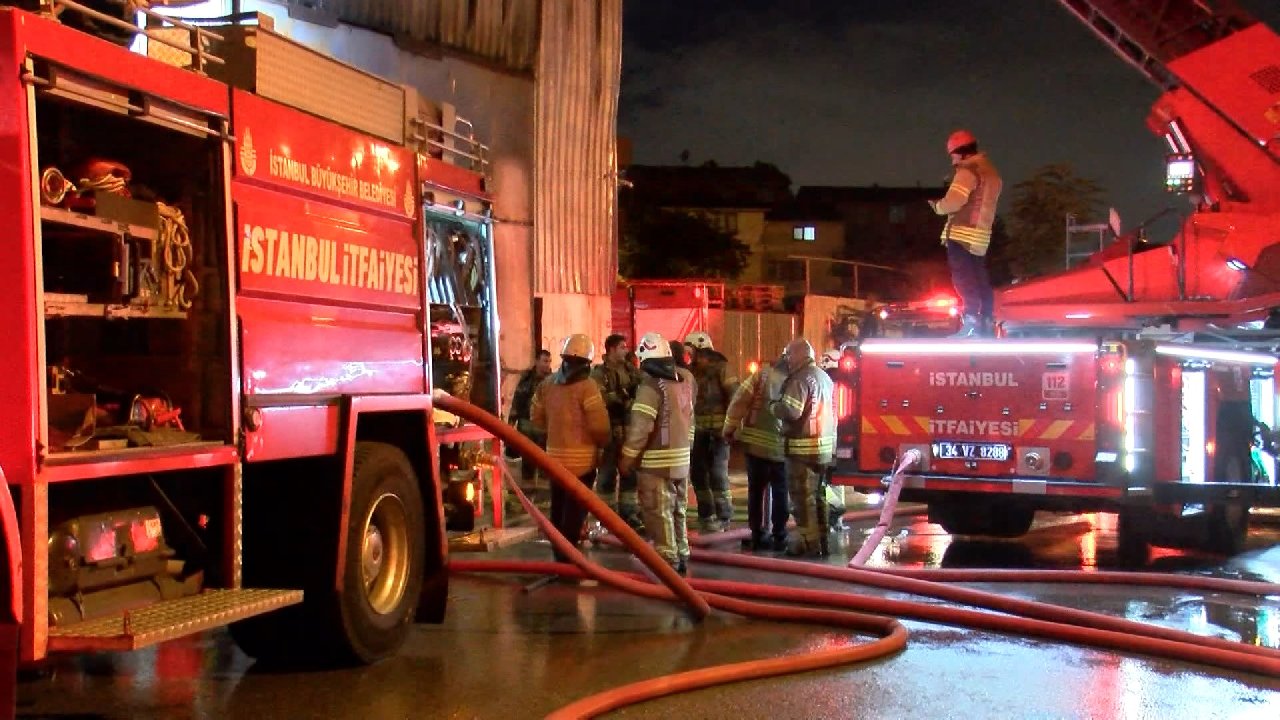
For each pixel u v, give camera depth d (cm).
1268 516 1352
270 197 548
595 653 640
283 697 550
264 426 527
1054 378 971
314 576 576
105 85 450
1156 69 1228
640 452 802
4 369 401
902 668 611
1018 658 637
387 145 651
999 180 1120
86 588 453
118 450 444
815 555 984
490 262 852
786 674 592
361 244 618
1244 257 1151
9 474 400
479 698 551
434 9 1267
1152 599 810
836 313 2670
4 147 406
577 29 1409
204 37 529
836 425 1038
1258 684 589
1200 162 1201
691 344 1138
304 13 1155
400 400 640
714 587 770
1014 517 1092
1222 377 1072
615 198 1473
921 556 1001
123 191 479
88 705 534
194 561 510
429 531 674
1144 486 945
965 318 1129
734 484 1630
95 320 518
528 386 1217
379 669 603
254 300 532
